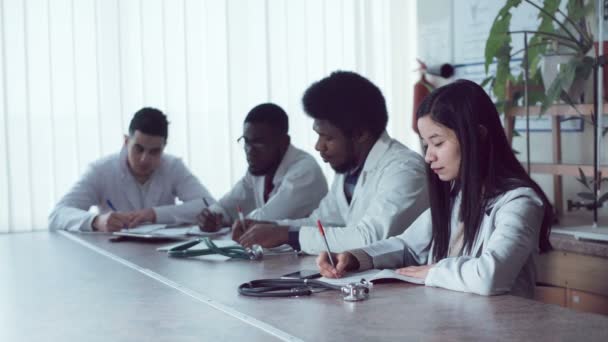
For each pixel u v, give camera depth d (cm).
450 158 179
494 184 176
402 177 231
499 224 169
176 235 268
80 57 390
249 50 424
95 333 139
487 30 401
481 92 178
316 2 441
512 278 160
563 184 365
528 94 328
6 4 375
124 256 232
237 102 422
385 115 246
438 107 177
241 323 141
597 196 308
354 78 242
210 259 220
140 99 402
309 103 244
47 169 386
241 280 186
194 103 414
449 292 162
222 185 420
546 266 311
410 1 461
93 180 338
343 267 185
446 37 428
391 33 459
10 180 379
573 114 318
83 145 392
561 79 299
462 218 179
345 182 262
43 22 382
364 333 130
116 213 300
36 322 149
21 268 214
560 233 307
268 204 298
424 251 198
